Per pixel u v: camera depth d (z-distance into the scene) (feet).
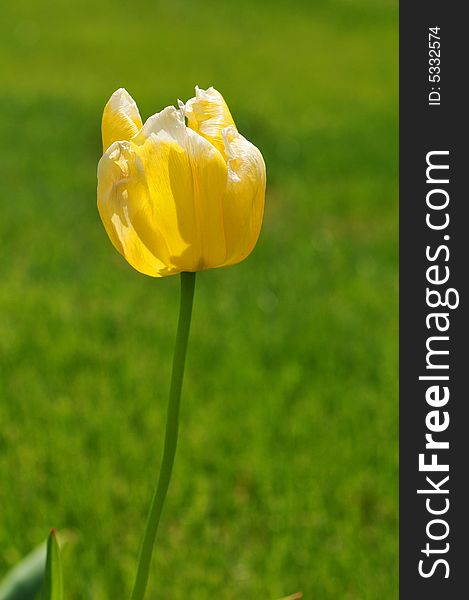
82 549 12.74
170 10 74.74
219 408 16.62
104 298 21.72
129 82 49.11
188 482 14.34
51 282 22.68
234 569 12.64
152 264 5.27
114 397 16.98
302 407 16.72
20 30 63.72
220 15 73.97
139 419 16.30
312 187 31.94
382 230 28.09
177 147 5.08
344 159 35.40
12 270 23.34
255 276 23.90
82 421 16.05
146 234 5.17
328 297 22.56
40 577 7.25
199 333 19.85
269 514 13.93
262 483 14.48
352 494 14.51
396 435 16.05
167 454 5.25
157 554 12.72
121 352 18.81
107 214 5.24
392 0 80.07
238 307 21.75
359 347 19.63
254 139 37.58
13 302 20.99
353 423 16.29
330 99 46.73
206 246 5.19
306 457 15.23
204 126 5.40
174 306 21.56
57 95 44.62
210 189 5.12
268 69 55.31
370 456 15.39
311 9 76.95
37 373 17.80
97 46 59.82
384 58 60.44
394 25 72.54
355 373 18.58
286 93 47.91
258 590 12.13
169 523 13.67
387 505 14.25
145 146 5.10
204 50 60.80
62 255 24.70
